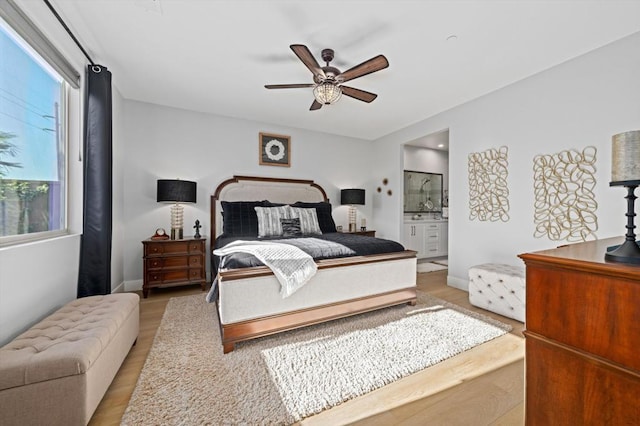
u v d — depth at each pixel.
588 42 2.13
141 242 3.25
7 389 1.02
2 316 1.34
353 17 1.85
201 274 3.20
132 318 1.82
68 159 2.12
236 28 1.97
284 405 1.34
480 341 1.98
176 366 1.65
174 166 3.48
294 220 3.35
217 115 3.74
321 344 1.93
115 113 2.89
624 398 0.67
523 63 2.44
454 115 3.46
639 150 0.77
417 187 5.67
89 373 1.16
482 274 2.63
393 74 2.63
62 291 1.92
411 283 2.70
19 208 1.61
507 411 1.31
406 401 1.38
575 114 2.34
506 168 2.87
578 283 0.76
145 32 2.01
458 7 1.76
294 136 4.32
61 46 1.84
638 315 0.65
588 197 2.27
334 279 2.26
